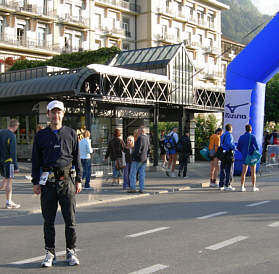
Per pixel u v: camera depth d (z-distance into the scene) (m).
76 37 48.66
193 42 62.31
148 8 56.56
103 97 17.00
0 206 9.76
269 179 15.77
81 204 10.26
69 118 18.95
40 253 5.76
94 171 17.16
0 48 41.12
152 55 22.64
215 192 12.21
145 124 23.20
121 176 16.41
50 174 5.03
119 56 24.45
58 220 8.26
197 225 7.33
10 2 41.50
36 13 43.31
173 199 10.88
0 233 7.15
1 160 9.44
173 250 5.68
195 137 28.61
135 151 12.05
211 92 24.47
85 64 29.45
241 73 15.70
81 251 5.76
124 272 4.75
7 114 20.03
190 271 4.73
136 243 6.13
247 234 6.56
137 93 18.73
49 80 16.64
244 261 5.10
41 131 5.15
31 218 8.66
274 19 14.82
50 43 45.16
